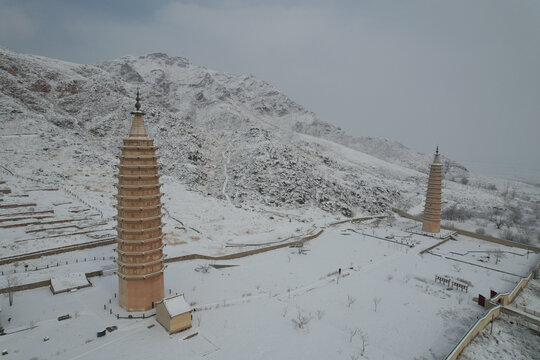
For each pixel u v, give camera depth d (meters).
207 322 34.59
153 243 35.28
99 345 29.69
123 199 33.59
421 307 41.25
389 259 58.41
